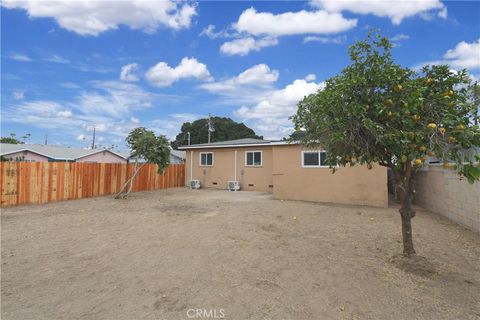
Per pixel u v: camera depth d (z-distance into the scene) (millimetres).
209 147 19156
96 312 3324
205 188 19141
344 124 3891
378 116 3977
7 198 10445
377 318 3178
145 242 6035
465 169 3557
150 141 13180
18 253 5355
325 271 4445
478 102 4020
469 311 3314
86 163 13469
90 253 5355
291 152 13000
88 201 12164
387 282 4043
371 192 11164
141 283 4074
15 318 3209
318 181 12305
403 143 3713
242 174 17922
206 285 3984
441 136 3670
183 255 5219
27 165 11047
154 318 3189
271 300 3561
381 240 6164
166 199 13000
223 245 5797
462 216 7520
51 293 3797
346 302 3508
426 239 6207
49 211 9625
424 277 4207
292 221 8141
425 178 10633
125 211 9680
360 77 3988
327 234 6715
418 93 3631
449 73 4230
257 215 8977
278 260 4941
